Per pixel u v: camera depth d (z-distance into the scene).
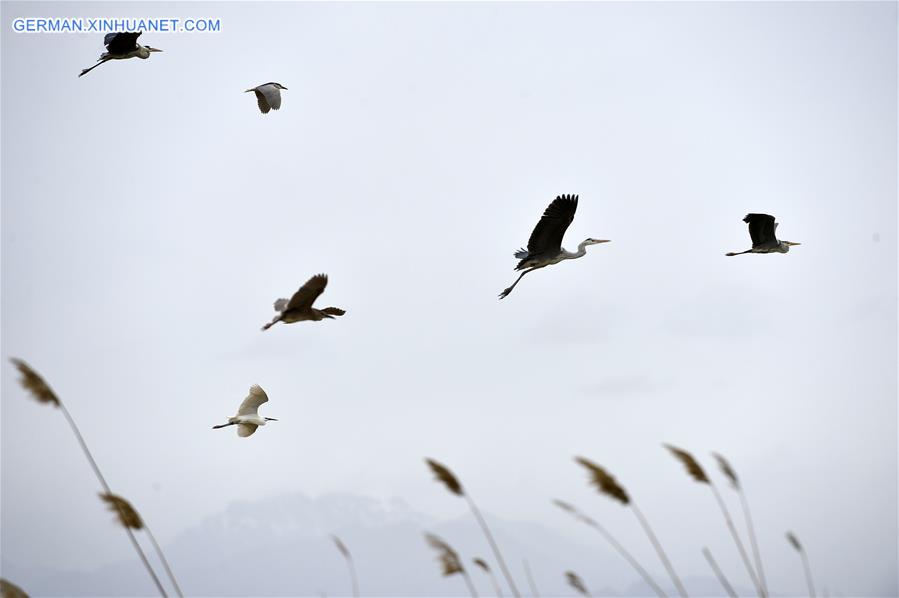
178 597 11.86
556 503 13.48
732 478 14.26
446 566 13.80
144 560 11.96
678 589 13.09
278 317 15.86
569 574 15.78
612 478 13.42
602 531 13.39
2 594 11.48
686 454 14.00
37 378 11.41
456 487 13.77
